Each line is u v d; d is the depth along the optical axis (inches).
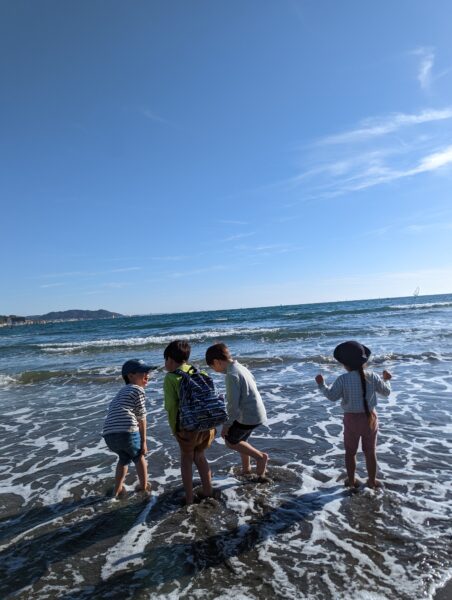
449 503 161.0
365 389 175.2
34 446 267.6
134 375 194.2
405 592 112.0
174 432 170.4
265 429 270.5
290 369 470.3
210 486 177.3
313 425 275.3
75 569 130.4
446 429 253.8
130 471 215.6
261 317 1665.8
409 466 199.5
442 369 424.5
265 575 122.0
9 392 449.7
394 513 154.3
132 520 160.4
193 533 147.7
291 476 193.5
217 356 186.4
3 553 142.3
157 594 116.0
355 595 111.5
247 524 151.7
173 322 1859.0
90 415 336.8
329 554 130.8
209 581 120.6
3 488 202.5
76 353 774.5
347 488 177.3
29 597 117.9
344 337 733.3
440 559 125.7
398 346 585.6
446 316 1123.3
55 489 197.9
